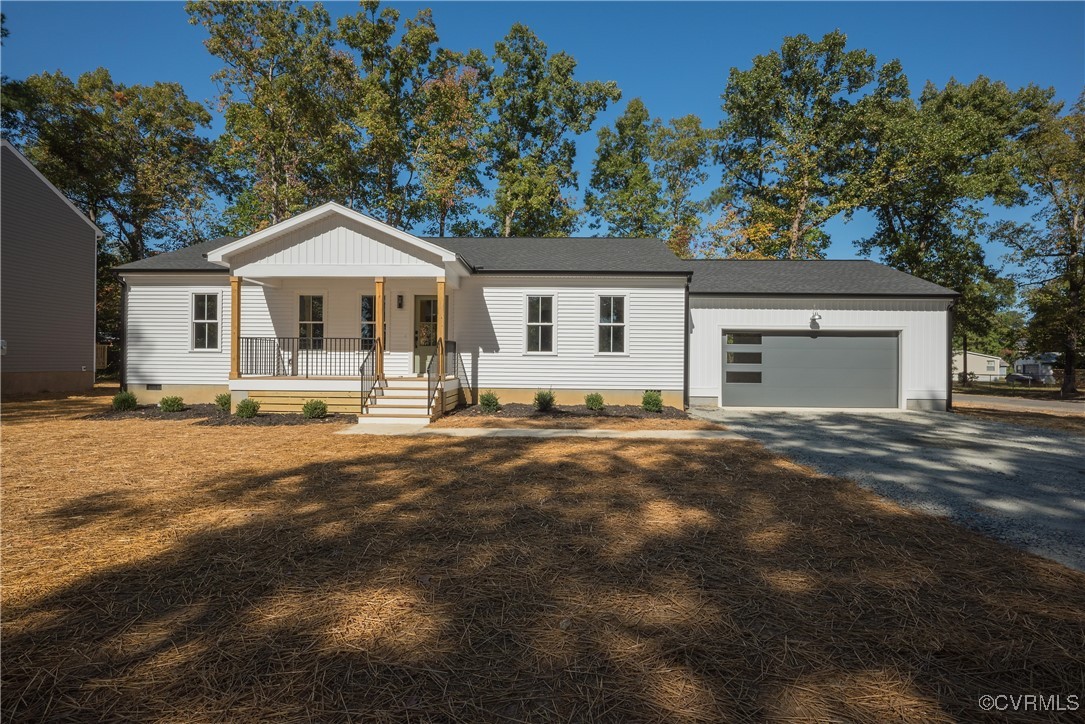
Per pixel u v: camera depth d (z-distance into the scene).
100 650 2.37
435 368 12.66
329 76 25.20
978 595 3.02
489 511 4.57
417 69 27.41
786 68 28.50
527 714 1.99
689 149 33.59
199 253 15.38
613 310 13.60
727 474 6.14
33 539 3.83
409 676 2.21
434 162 26.41
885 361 14.70
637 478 5.88
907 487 5.67
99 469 6.25
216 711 1.98
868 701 2.07
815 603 2.89
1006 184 23.12
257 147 23.84
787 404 14.77
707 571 3.31
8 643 2.42
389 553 3.58
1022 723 1.95
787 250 28.42
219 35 22.22
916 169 24.09
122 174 29.08
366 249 12.02
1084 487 5.81
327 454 7.27
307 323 13.91
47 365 18.16
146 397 13.75
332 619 2.68
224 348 13.80
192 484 5.53
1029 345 23.80
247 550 3.62
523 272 13.37
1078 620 2.74
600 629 2.59
